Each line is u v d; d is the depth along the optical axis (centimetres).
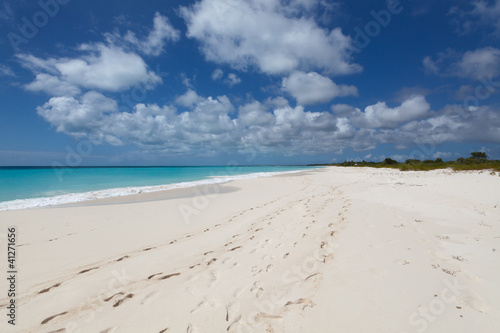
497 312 260
